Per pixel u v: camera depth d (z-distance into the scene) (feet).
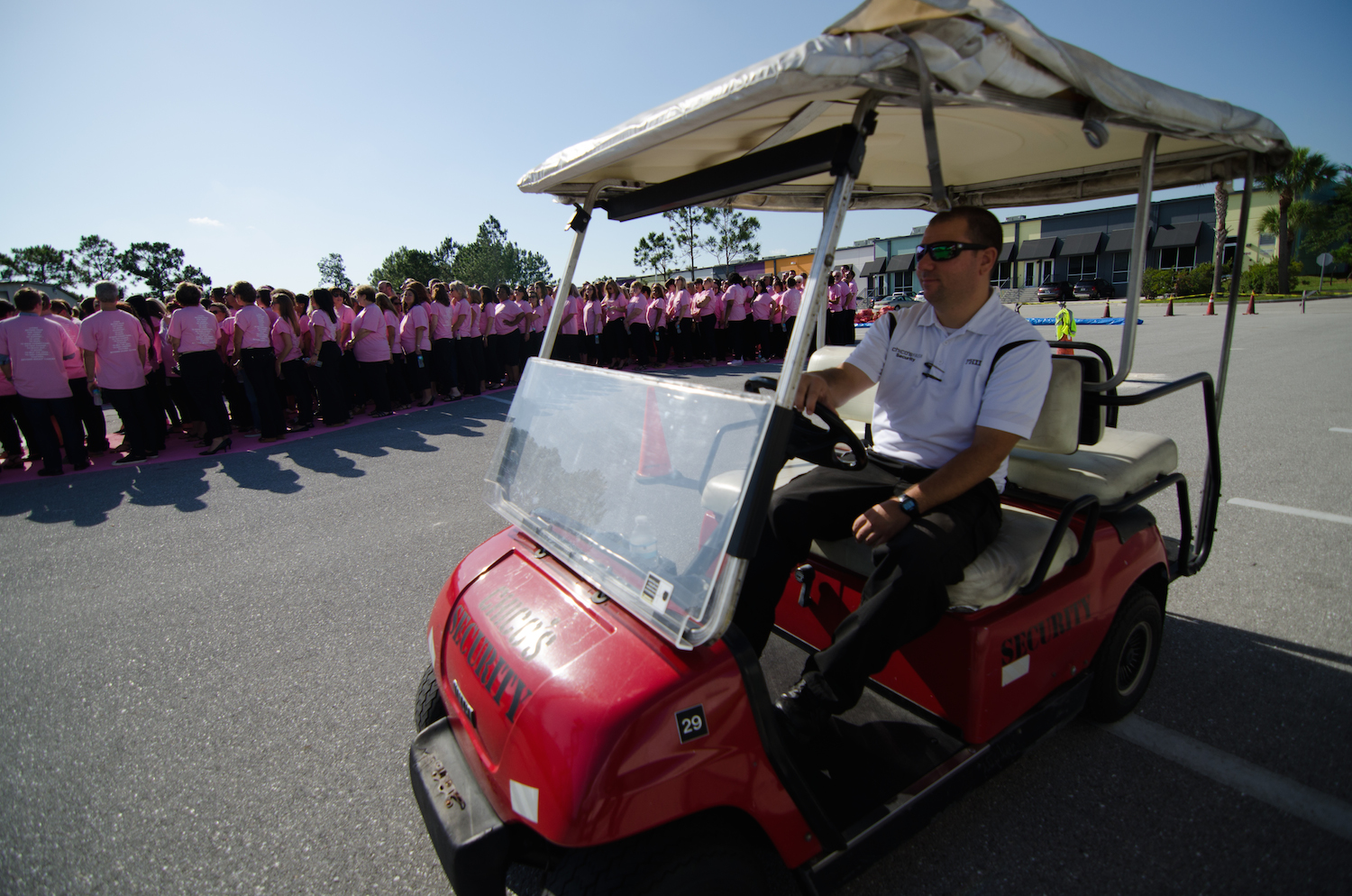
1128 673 7.70
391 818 6.81
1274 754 7.14
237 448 22.65
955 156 7.83
